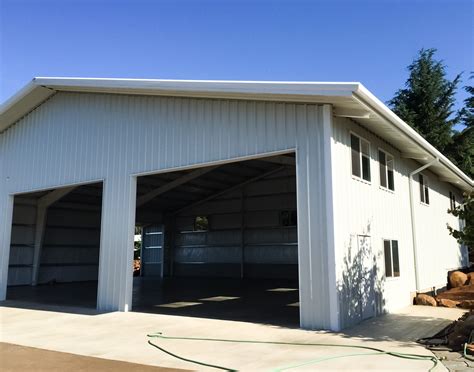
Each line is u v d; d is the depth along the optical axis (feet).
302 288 26.32
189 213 77.15
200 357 19.62
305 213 26.68
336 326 25.03
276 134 28.58
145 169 34.99
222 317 31.14
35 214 62.39
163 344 22.47
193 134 32.68
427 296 38.63
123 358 19.70
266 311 34.14
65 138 41.57
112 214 36.45
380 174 34.68
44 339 24.31
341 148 28.07
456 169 49.57
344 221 27.27
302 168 27.17
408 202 40.96
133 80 33.99
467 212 25.39
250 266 69.05
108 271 35.88
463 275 49.80
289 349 20.84
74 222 66.33
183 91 31.53
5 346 22.62
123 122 37.27
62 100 42.65
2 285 44.50
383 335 24.08
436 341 22.30
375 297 31.27
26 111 45.60
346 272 26.89
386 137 34.96
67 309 36.09
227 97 30.53
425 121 108.99
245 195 70.90
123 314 32.91
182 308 36.27
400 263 37.04
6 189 46.62
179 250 77.66
